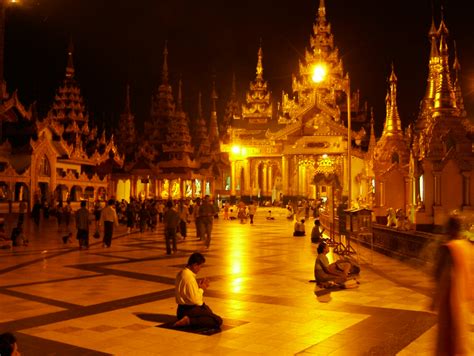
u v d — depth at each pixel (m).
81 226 23.23
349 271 14.02
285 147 79.94
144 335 9.10
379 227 22.03
